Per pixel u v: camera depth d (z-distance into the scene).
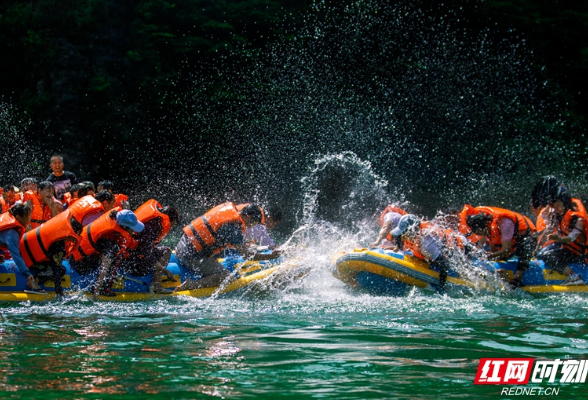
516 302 6.15
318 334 4.57
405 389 3.27
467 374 3.58
